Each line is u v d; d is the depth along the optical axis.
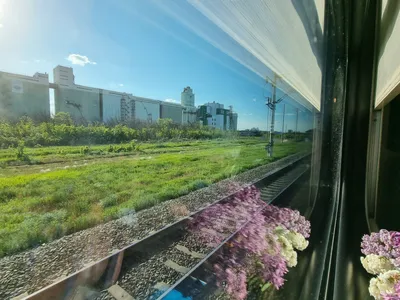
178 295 1.02
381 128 2.53
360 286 1.50
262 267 1.42
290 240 1.74
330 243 1.94
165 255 1.06
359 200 2.50
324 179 2.77
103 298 0.79
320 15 2.33
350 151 2.68
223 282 1.19
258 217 1.75
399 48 1.57
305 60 2.33
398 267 1.51
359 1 2.38
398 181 2.39
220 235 1.37
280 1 1.41
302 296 1.34
